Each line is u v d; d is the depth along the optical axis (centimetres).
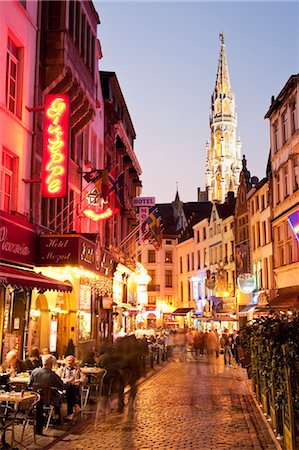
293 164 2895
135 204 3362
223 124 15475
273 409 1055
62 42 1780
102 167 2852
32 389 1068
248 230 4234
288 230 3034
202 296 5791
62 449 929
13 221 1460
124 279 3597
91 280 2300
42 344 1817
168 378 2173
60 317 2136
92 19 2239
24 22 1616
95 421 1195
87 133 2452
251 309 3638
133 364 1386
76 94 1953
